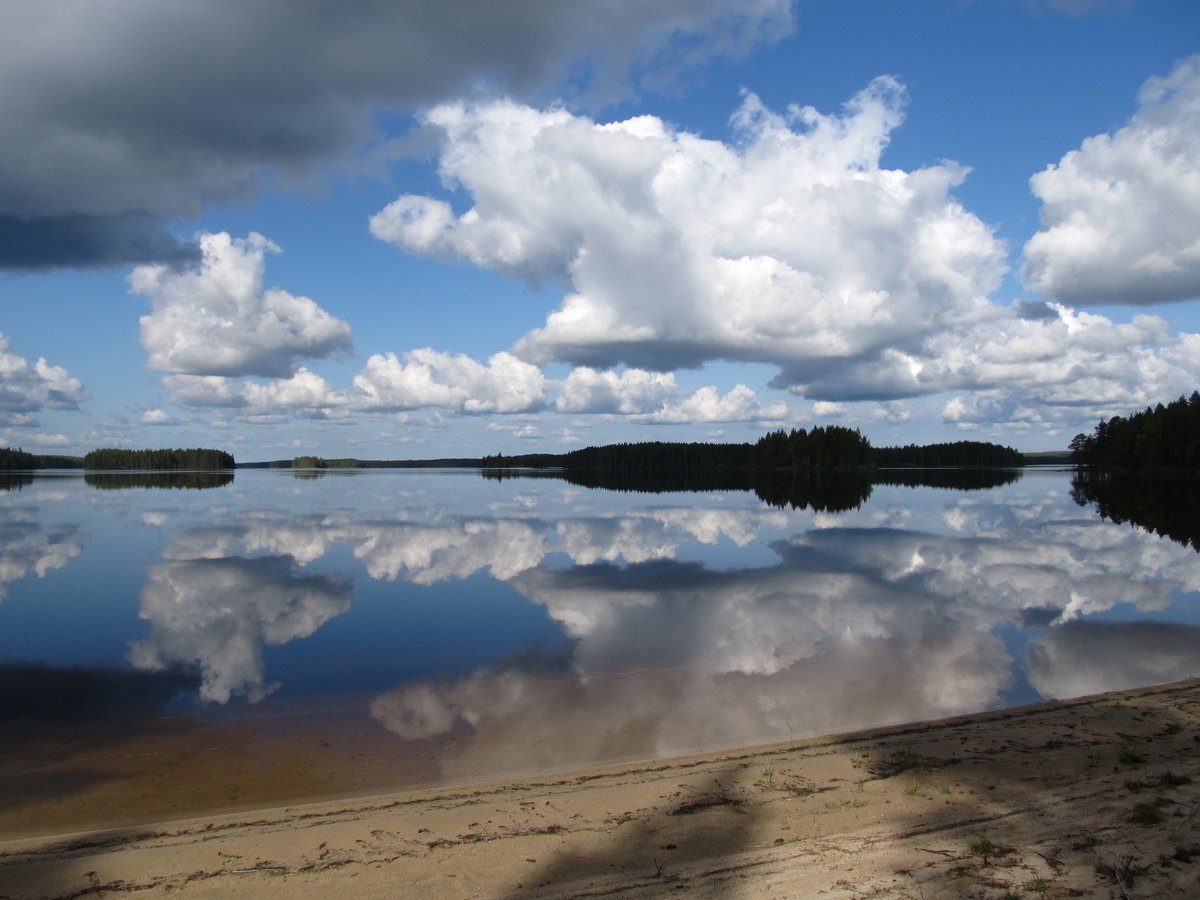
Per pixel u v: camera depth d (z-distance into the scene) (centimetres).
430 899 644
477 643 1653
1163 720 1074
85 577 2495
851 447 14650
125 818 847
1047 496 6562
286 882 676
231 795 907
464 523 4228
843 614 1909
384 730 1133
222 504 5831
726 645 1620
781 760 955
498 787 892
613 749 1047
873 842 724
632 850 721
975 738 1019
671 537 3547
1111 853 681
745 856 704
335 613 1962
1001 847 698
